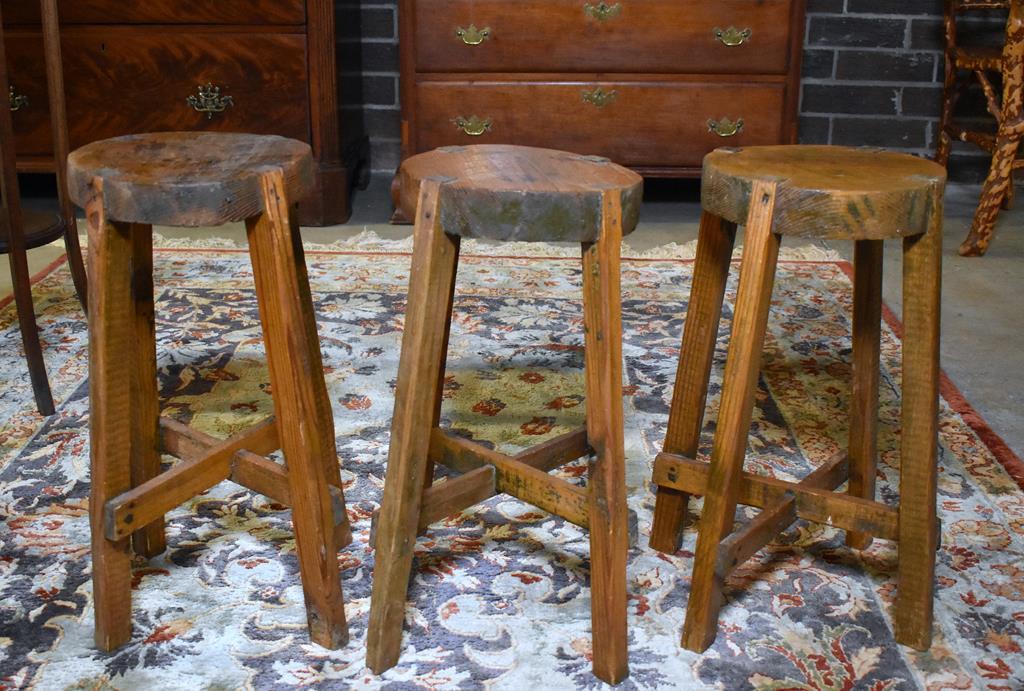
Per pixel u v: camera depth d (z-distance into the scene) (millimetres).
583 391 2156
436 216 1162
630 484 1781
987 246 3320
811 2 3953
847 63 4016
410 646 1354
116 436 1260
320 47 3262
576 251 3154
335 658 1329
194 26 3223
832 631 1402
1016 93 3088
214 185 1156
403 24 3322
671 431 1526
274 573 1510
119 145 1357
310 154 1350
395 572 1270
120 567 1313
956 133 3615
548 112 3432
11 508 1671
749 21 3352
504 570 1526
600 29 3346
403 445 1224
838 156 1409
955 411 2094
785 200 1215
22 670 1292
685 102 3432
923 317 1271
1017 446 1975
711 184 1316
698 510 1717
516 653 1345
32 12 3199
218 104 3289
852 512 1377
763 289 1248
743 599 1470
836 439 1963
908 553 1345
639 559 1565
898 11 3949
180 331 2430
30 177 4047
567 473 1814
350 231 3379
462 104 3412
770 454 1895
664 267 3014
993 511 1713
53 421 1979
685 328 1477
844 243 3312
